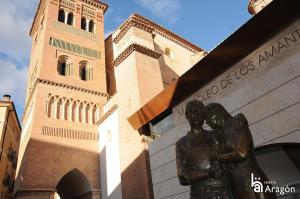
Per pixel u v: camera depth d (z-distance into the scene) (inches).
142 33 941.2
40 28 1306.6
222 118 147.2
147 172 658.8
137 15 1006.4
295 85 390.9
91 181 928.9
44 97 981.2
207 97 541.0
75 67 1128.2
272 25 423.8
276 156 418.9
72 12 1304.1
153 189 632.4
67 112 1008.2
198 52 1231.5
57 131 945.5
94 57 1210.6
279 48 423.5
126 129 785.6
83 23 1323.8
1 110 1370.6
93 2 1391.5
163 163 621.0
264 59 444.1
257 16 422.6
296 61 395.9
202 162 143.3
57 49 1128.2
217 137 146.9
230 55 487.5
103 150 965.8
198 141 151.6
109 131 948.6
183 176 147.6
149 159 675.4
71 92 1046.4
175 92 596.7
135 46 858.8
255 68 456.1
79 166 932.6
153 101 653.9
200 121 155.7
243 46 465.7
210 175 136.2
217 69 517.0
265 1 978.7
